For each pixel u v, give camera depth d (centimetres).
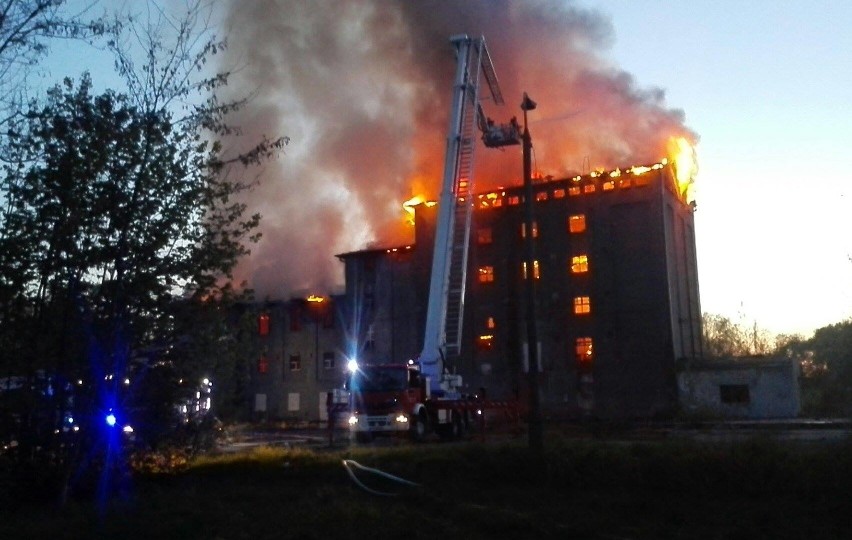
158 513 1341
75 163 1406
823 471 1352
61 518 1323
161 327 1513
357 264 5397
